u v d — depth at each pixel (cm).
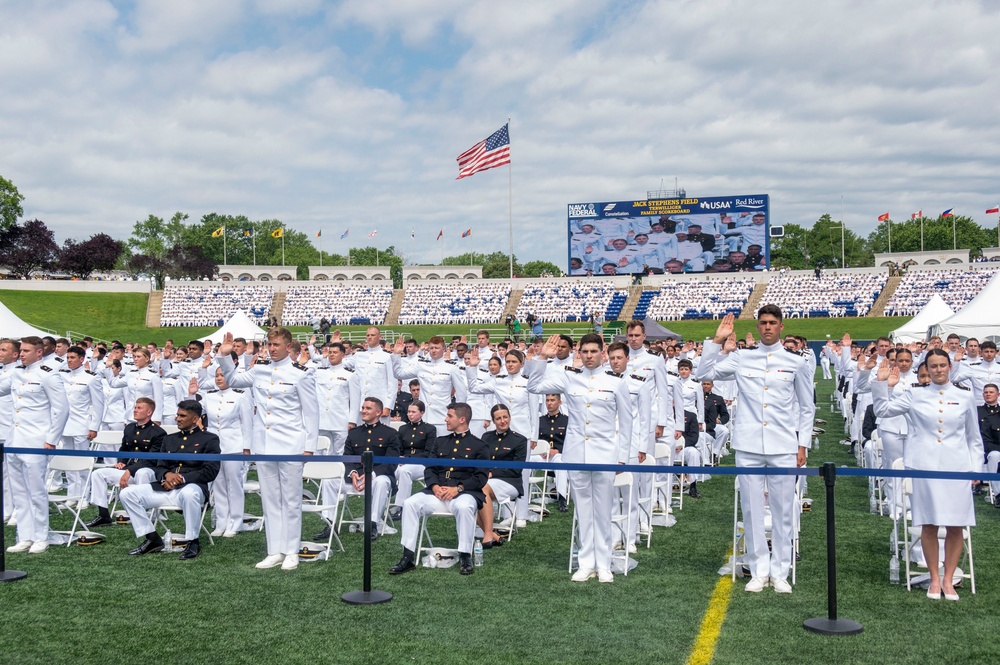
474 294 6353
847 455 1689
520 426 1310
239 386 973
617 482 812
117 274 9356
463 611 702
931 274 5847
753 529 774
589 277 6309
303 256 12719
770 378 773
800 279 6012
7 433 1035
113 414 1487
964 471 707
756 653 596
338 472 918
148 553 921
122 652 614
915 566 835
